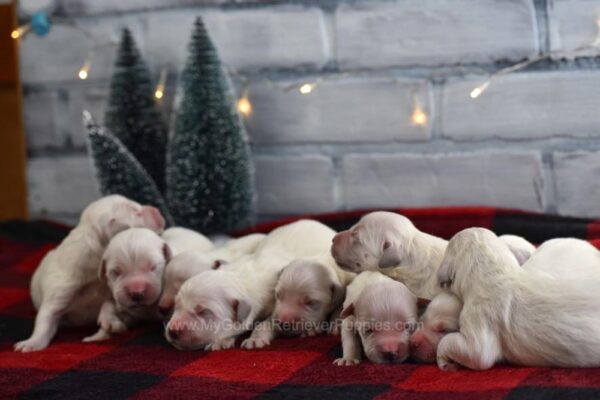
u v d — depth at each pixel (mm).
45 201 1561
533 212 1340
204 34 1388
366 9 1391
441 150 1386
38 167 1555
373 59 1396
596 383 996
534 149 1352
